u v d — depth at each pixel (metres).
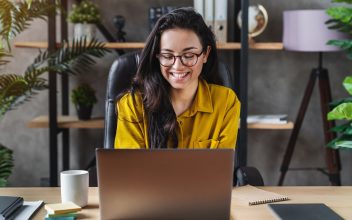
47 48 2.83
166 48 1.72
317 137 3.30
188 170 1.29
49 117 2.80
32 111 3.26
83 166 3.29
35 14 2.68
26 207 1.47
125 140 1.82
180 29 1.72
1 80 2.65
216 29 2.83
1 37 2.79
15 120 3.27
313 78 3.02
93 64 3.20
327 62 3.24
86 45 2.79
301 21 2.83
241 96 2.76
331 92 3.26
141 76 1.83
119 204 1.31
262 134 3.31
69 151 3.28
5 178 2.71
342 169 3.33
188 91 1.85
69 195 1.48
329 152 3.01
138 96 1.84
